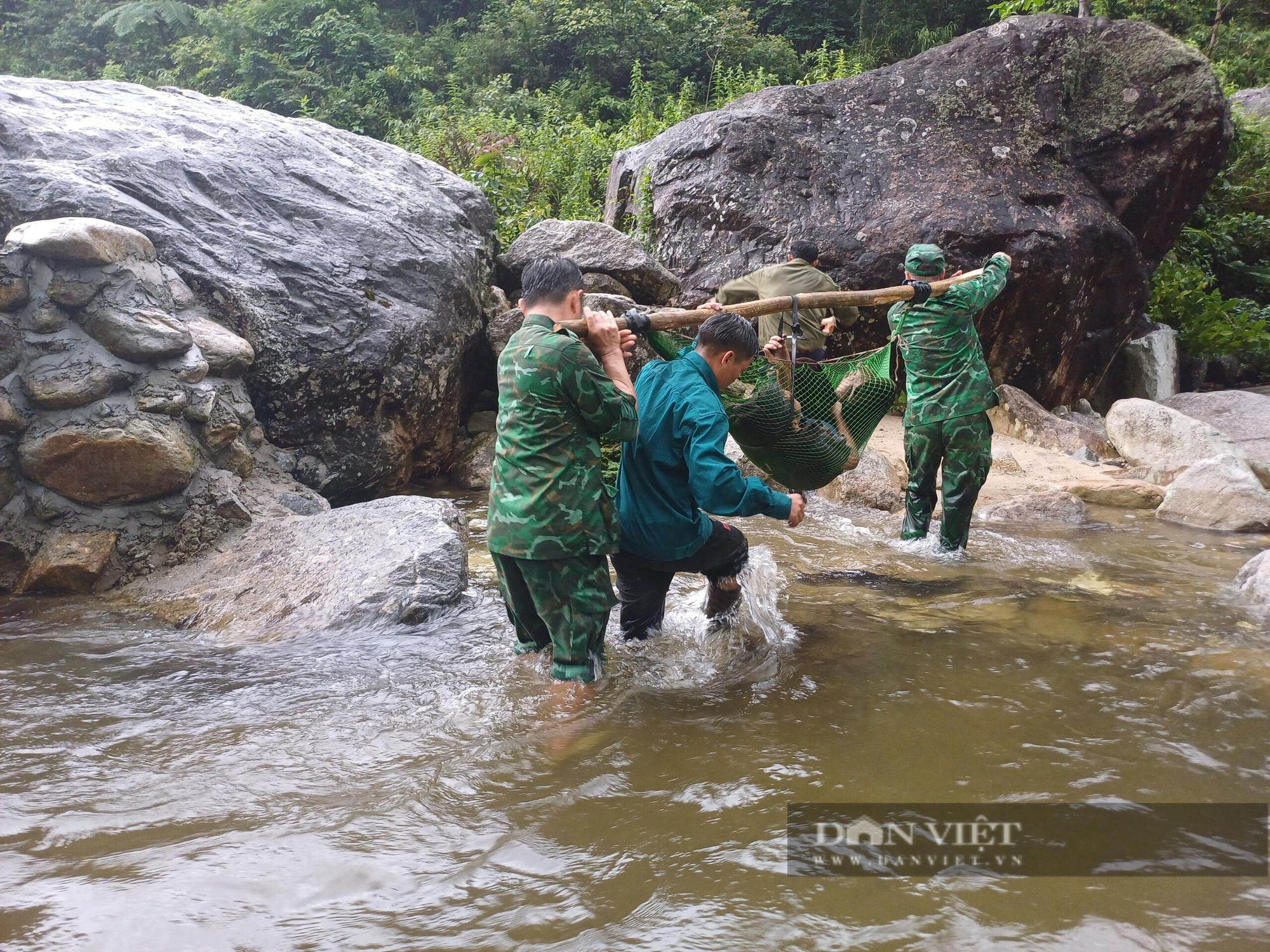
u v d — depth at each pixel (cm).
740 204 919
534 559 334
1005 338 905
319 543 493
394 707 344
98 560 485
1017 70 959
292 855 248
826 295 449
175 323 520
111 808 271
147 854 248
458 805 275
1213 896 229
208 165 655
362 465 651
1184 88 938
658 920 220
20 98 639
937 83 966
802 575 522
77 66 2383
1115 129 946
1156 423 812
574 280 359
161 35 2394
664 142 1001
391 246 701
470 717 335
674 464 369
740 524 637
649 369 384
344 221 691
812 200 914
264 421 616
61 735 319
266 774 292
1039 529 645
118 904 226
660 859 246
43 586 481
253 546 507
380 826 262
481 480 734
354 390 642
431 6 2547
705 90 2217
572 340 334
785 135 940
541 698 350
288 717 336
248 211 655
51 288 493
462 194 855
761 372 413
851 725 329
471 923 220
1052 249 873
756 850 250
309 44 2214
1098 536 625
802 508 351
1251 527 639
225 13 2262
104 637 423
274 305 618
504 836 257
